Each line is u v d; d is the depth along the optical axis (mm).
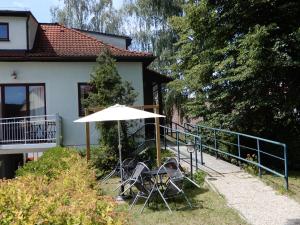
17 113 17078
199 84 16281
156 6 30547
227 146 15055
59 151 12344
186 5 15445
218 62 14875
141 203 9211
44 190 6188
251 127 15273
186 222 7578
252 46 12750
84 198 5484
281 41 13219
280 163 15031
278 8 14195
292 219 7477
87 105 14555
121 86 14562
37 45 18672
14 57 16656
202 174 11008
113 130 13805
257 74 13805
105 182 11898
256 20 14875
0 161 17781
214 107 16406
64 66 17344
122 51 18234
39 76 17188
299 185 10234
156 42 30375
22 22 17781
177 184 9219
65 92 17312
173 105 28156
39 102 17203
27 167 10555
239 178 11031
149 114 10328
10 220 4371
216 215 7914
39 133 16797
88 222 4289
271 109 14891
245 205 8492
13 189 5547
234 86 15133
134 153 14031
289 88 14414
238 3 14422
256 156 13359
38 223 4270
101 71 14609
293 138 15031
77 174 8711
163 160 13383
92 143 17047
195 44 16297
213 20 15133
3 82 16969
